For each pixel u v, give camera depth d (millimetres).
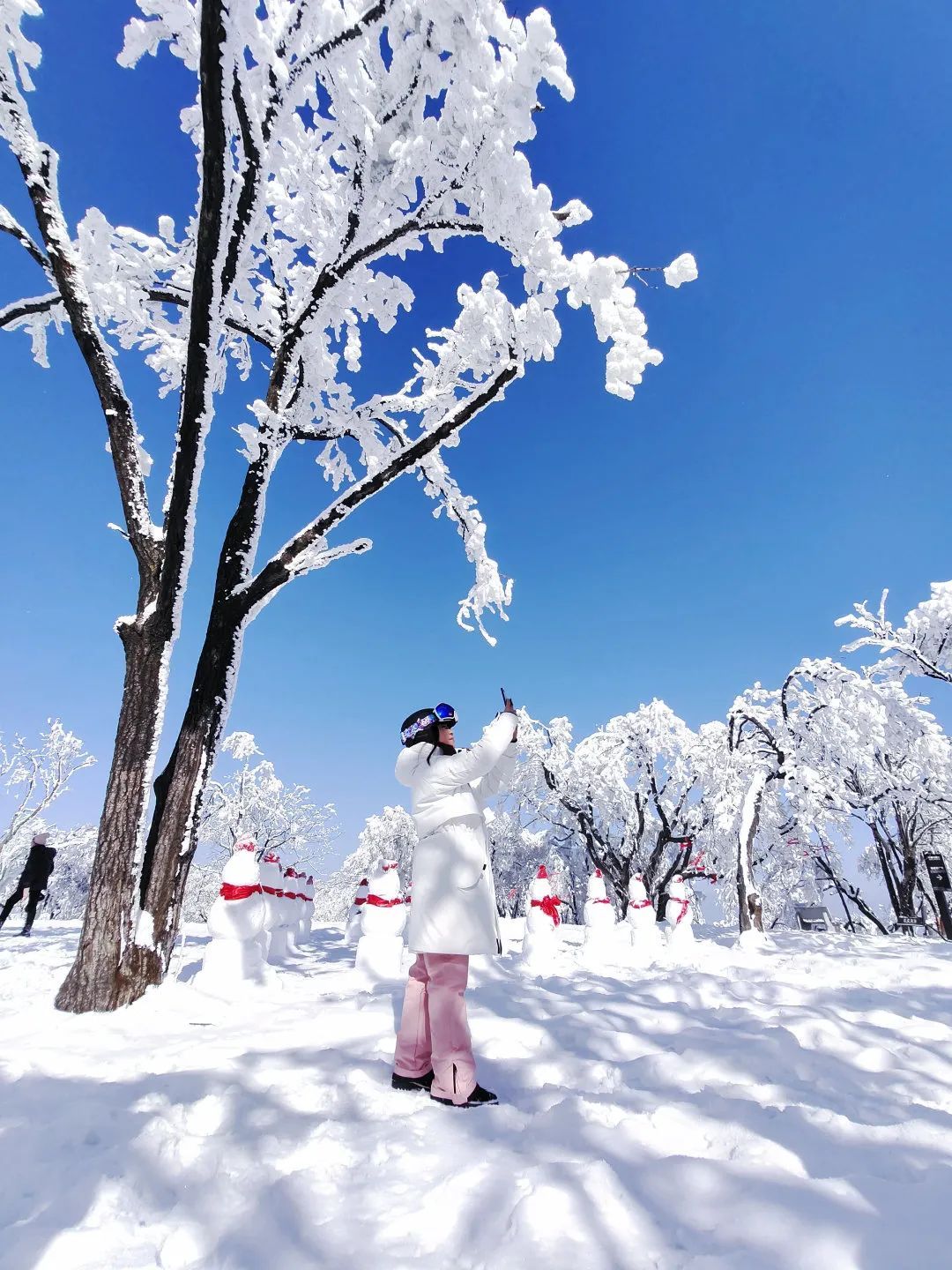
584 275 4352
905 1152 1662
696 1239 1315
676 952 7914
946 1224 1299
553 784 26375
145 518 4887
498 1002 3631
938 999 4035
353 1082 2301
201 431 4430
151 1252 1365
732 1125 1775
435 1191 1529
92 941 3932
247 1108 2031
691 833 24906
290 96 4023
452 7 3838
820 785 13359
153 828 4500
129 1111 2002
